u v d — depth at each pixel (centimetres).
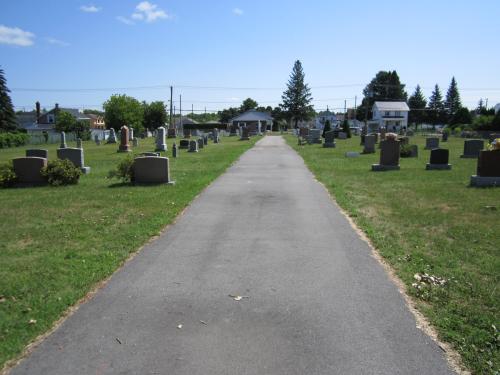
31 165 1565
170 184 1516
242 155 2966
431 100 12256
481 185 1455
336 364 402
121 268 658
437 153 1992
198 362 404
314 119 12738
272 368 395
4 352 416
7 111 6888
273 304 529
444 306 516
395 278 613
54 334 455
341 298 546
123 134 3547
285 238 820
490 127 7069
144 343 438
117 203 1169
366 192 1338
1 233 857
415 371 390
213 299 545
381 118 10706
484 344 429
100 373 388
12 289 562
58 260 680
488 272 624
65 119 7381
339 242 793
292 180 1636
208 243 789
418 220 949
